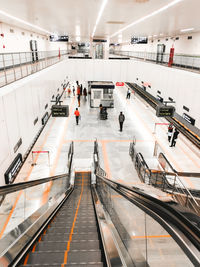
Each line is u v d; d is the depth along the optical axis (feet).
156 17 27.12
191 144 37.65
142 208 6.96
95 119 52.75
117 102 70.54
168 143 40.37
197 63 41.75
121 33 56.90
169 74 45.03
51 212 12.85
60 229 11.16
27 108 28.68
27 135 28.84
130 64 64.80
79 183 28.32
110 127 47.85
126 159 34.88
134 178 29.40
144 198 7.11
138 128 47.62
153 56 69.31
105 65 64.64
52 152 35.88
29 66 40.42
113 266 7.07
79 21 34.76
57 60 60.59
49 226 11.64
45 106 40.24
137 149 37.68
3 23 37.83
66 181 26.63
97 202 15.24
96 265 7.47
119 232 10.07
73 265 7.41
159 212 5.67
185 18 27.04
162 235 7.81
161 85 49.75
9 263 7.02
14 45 43.60
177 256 6.44
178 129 38.29
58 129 45.93
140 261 7.06
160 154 29.43
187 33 52.70
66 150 36.91
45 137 41.70
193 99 34.71
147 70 59.82
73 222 12.39
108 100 62.80
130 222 12.00
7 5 22.40
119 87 103.65
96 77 65.67
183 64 48.11
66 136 42.57
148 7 21.12
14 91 23.79
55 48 92.79
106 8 22.53
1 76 27.22
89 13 26.35
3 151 20.70
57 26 43.98
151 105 58.75
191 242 4.19
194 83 34.40
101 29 47.29
